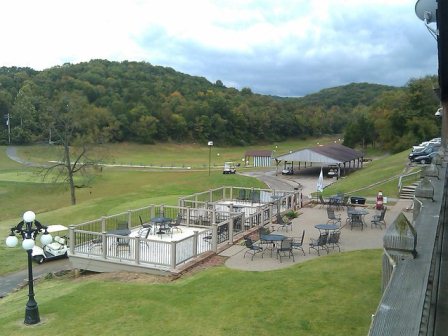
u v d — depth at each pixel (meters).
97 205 37.94
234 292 13.02
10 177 61.84
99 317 12.16
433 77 97.19
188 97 161.12
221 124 149.88
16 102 117.62
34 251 24.73
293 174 71.19
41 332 11.57
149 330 11.07
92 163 50.66
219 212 21.62
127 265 16.91
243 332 10.38
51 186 55.62
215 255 17.50
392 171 44.69
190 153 130.88
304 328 10.29
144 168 83.50
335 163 64.38
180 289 13.88
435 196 6.53
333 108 194.88
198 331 10.73
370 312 10.84
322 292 12.33
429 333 3.50
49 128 53.09
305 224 22.62
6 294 19.55
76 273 18.38
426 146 54.00
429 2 9.06
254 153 93.44
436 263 4.80
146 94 149.62
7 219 40.59
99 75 151.62
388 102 114.31
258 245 18.34
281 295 12.37
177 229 22.20
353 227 21.58
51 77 138.25
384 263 5.39
